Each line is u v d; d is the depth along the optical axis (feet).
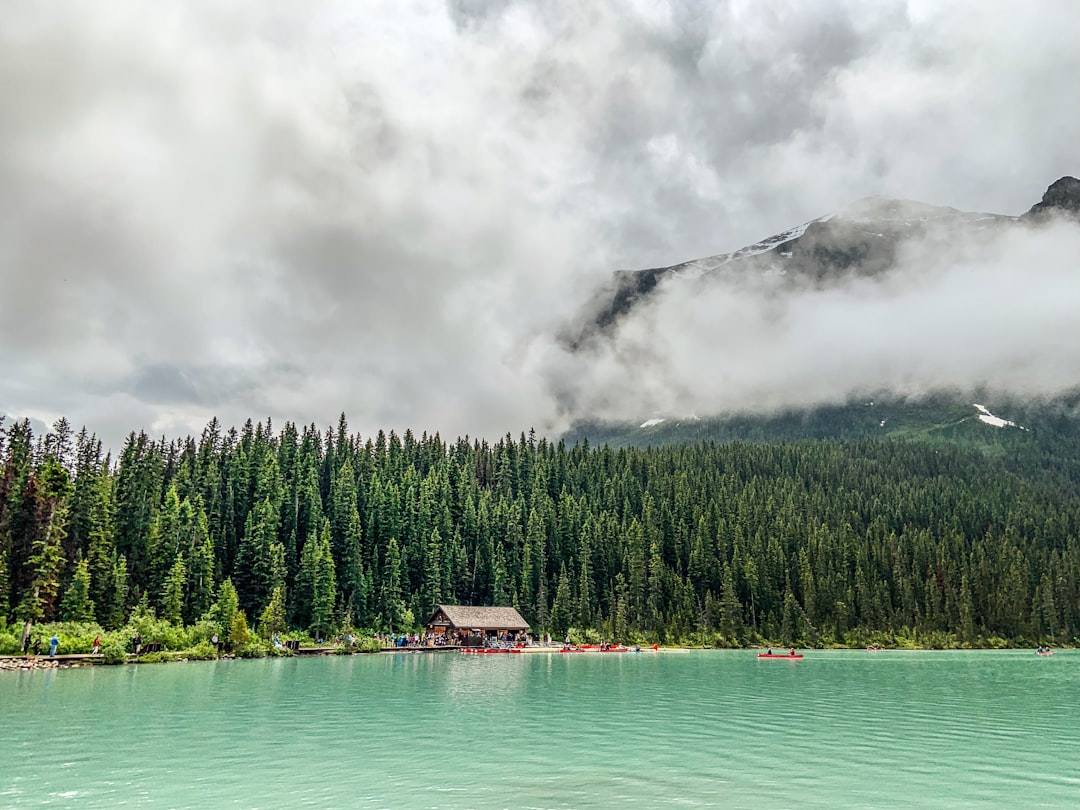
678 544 601.21
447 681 232.32
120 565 328.70
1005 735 139.64
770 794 95.09
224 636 321.52
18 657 237.66
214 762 107.76
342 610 435.94
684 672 285.23
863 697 201.05
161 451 524.11
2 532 295.69
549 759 113.39
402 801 89.86
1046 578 614.34
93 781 96.22
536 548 547.08
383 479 585.63
